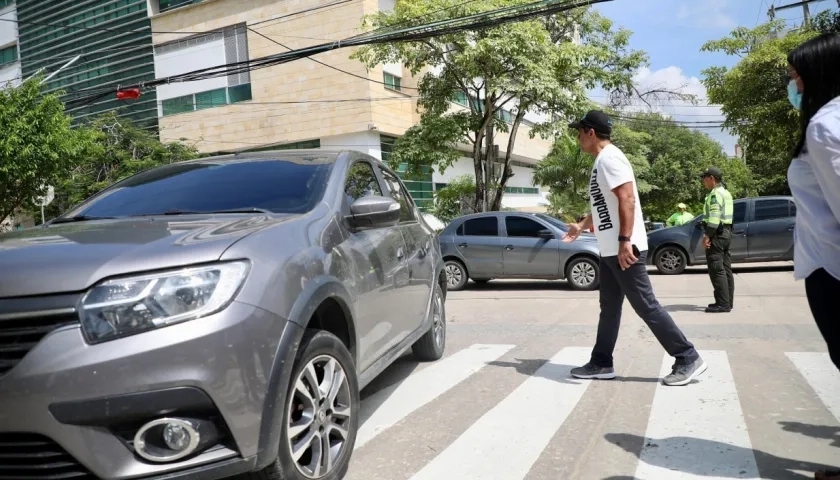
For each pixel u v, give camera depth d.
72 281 2.32
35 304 2.29
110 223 3.20
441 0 17.94
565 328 7.28
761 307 8.20
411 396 4.54
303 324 2.70
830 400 4.05
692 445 3.38
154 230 2.82
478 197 20.80
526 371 5.16
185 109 28.48
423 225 5.41
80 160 18.27
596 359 4.84
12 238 2.91
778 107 17.09
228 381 2.38
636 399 4.25
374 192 4.39
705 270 14.46
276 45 26.12
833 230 2.42
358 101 24.72
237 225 2.91
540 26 18.30
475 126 20.09
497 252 11.91
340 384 3.04
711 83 18.77
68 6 31.36
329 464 2.92
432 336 5.42
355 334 3.31
